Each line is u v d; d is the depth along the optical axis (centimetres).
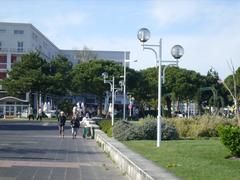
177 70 8644
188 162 1398
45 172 1527
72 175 1474
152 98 8856
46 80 8256
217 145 1948
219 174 1158
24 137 3569
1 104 8675
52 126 5603
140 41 2159
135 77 8488
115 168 1680
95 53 13275
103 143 2527
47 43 13150
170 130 2567
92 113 8756
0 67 10806
